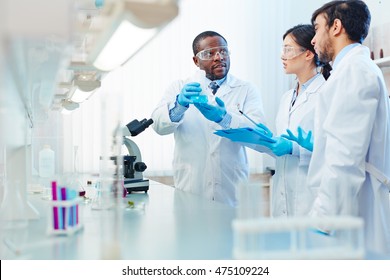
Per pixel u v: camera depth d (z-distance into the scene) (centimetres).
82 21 128
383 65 319
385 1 338
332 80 188
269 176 378
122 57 113
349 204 136
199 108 238
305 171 228
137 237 118
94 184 247
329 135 177
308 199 227
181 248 107
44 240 114
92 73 157
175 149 273
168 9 81
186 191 255
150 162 354
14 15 73
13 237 117
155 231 126
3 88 89
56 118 313
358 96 174
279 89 385
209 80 276
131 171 228
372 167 183
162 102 273
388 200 188
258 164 378
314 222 77
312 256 76
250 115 265
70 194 123
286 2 388
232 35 374
